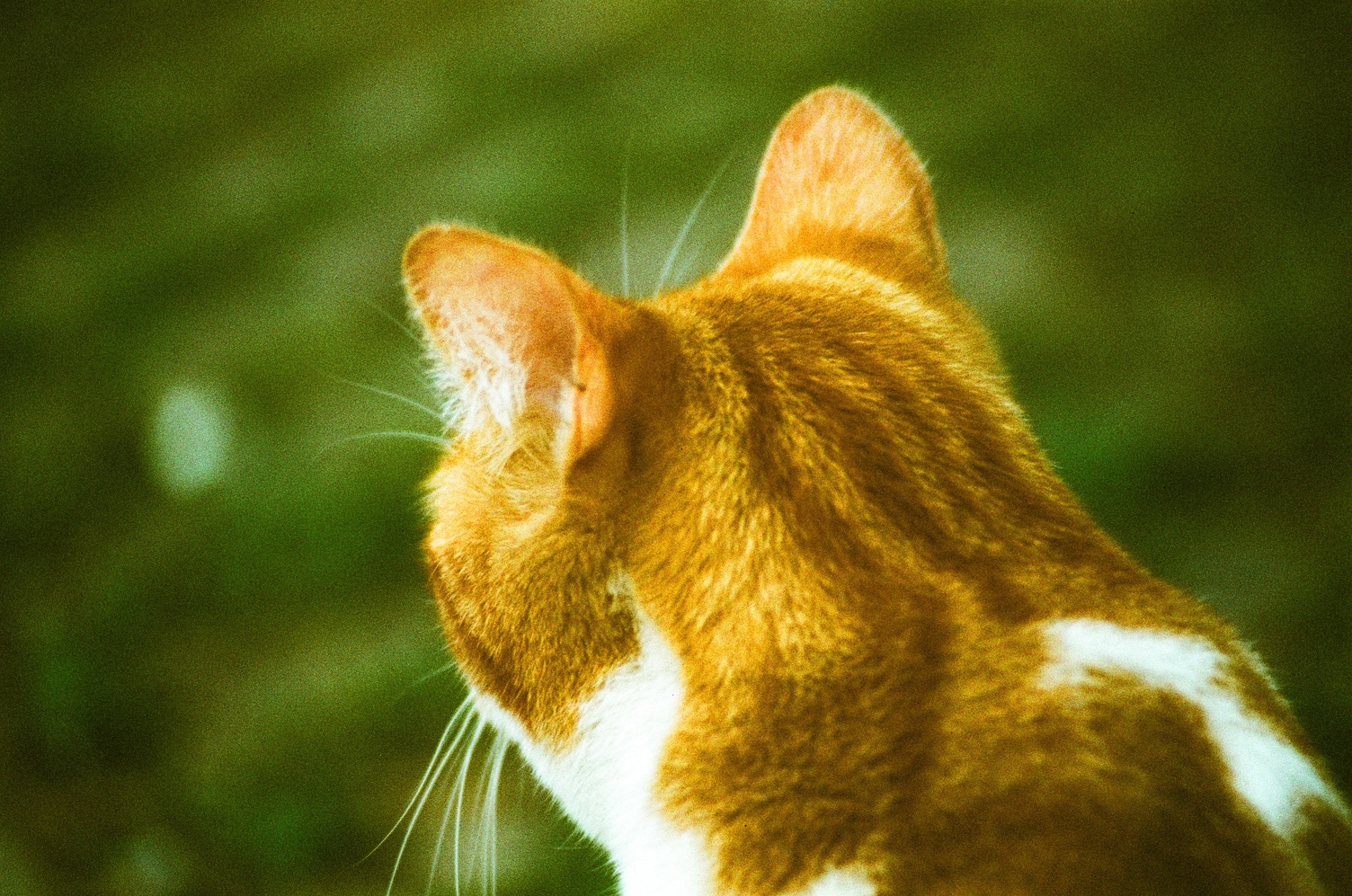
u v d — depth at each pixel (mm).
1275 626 5863
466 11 15023
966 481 2082
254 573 7441
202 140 13969
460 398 2250
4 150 14688
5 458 9172
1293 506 6496
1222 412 7129
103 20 17812
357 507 7582
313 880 5512
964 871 1738
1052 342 7848
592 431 2037
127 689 6602
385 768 6078
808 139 2736
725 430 2068
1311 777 1937
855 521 2006
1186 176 9023
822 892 1828
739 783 1928
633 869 2102
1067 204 9031
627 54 12438
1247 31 10453
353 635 6980
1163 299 8078
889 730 1874
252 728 6457
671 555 2051
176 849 5254
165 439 8578
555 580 2125
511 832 5480
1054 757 1783
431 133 12180
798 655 1952
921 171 2707
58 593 7770
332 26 15922
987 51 10984
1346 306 7668
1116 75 10273
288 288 10352
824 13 12055
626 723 2102
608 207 9766
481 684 2359
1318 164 8945
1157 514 6570
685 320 2221
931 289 2506
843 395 2119
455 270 2068
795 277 2412
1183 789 1764
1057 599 1969
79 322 10852
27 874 4922
